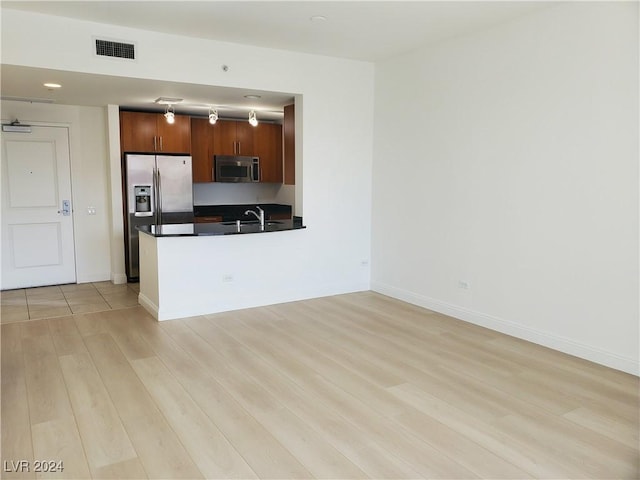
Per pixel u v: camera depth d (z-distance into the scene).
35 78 4.46
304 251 5.64
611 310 3.66
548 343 4.11
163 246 4.78
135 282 6.56
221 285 5.15
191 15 4.02
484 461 2.49
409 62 5.28
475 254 4.71
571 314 3.93
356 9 3.88
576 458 2.52
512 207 4.32
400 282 5.68
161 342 4.21
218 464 2.46
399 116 5.48
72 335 4.38
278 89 5.18
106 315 5.02
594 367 3.70
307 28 4.38
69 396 3.18
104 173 6.53
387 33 4.54
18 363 3.72
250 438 2.70
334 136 5.62
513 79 4.21
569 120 3.82
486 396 3.22
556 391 3.29
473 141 4.62
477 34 4.50
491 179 4.48
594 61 3.62
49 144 6.14
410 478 2.36
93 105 6.23
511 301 4.41
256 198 8.51
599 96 3.61
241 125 7.57
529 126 4.12
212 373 3.56
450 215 4.95
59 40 4.07
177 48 4.59
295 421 2.89
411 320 4.89
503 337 4.38
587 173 3.73
